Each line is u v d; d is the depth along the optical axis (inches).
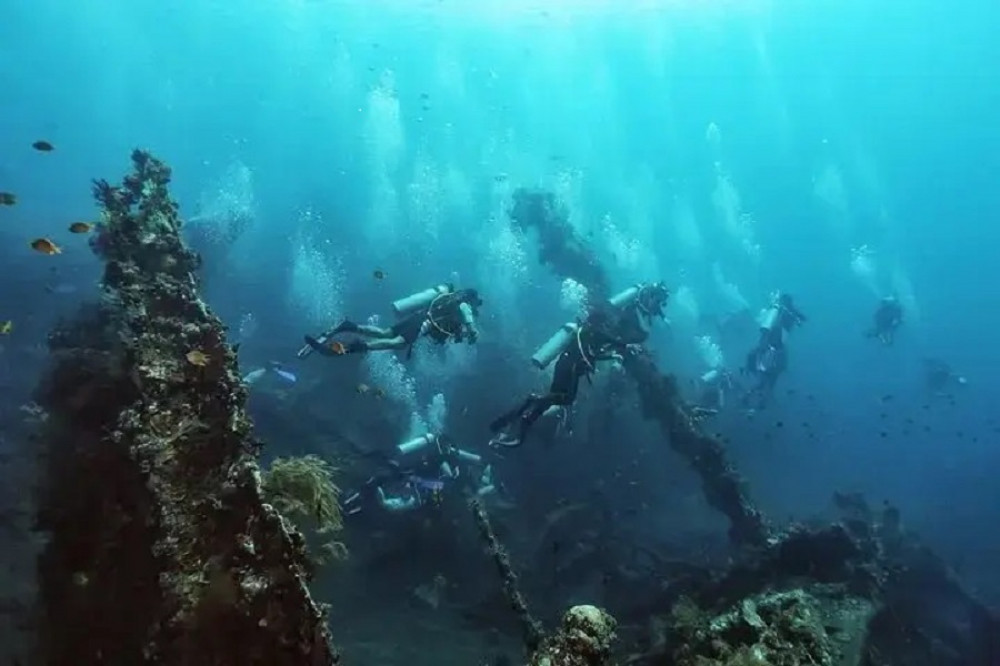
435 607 395.9
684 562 438.9
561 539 458.6
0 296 588.7
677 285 1691.7
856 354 1518.2
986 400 1386.6
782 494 706.2
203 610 129.1
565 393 366.0
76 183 1536.7
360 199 1594.5
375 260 1035.3
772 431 840.3
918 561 450.3
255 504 137.3
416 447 421.4
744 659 195.0
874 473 853.8
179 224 241.1
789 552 337.7
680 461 622.5
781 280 2188.7
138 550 164.7
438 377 639.1
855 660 237.6
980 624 402.0
